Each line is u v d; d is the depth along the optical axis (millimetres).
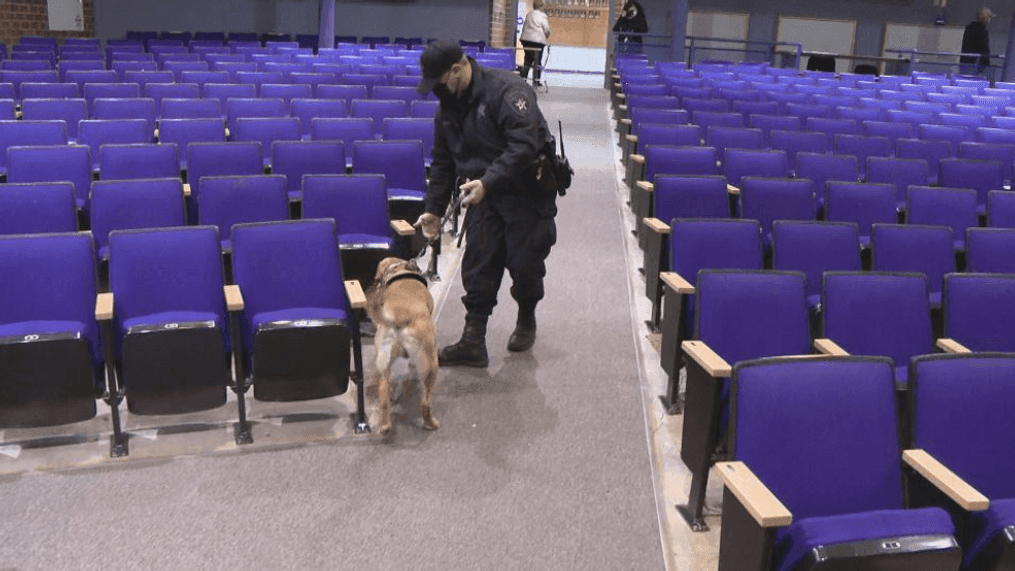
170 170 5250
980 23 14852
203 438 3291
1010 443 2471
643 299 5008
